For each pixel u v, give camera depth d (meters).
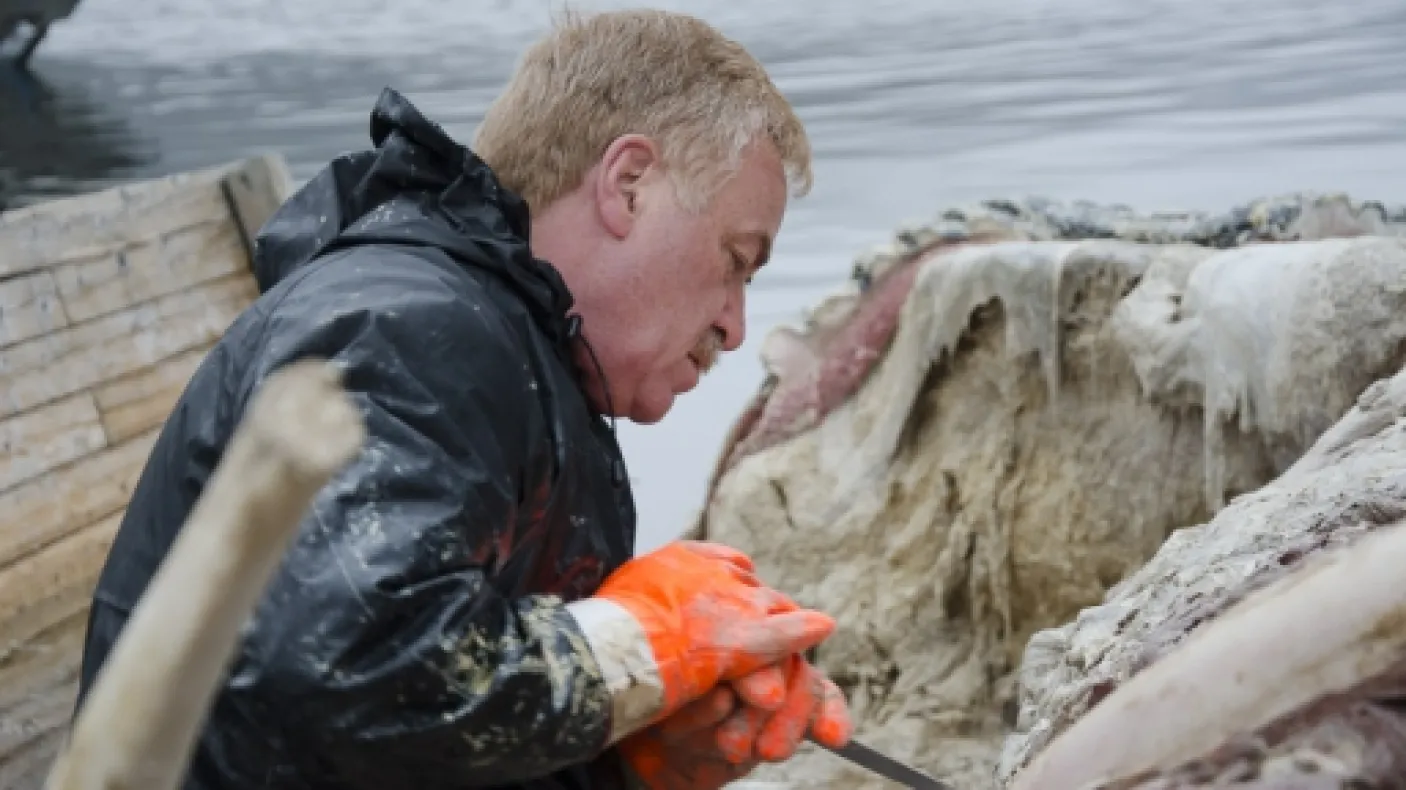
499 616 1.39
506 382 1.51
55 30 20.61
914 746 4.39
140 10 22.33
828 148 10.49
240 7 21.86
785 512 4.80
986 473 4.46
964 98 11.81
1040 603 4.43
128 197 4.00
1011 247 4.40
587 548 1.66
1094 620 2.00
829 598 4.68
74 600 3.77
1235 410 3.85
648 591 1.51
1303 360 3.66
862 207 8.91
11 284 3.72
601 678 1.41
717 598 1.50
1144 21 14.77
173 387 4.02
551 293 1.62
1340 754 1.29
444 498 1.39
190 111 13.90
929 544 4.61
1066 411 4.33
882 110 11.62
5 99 15.28
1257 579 1.48
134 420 3.92
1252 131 9.77
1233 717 1.36
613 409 1.75
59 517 3.75
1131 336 4.09
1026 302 4.32
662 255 1.70
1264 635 1.37
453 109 12.44
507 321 1.57
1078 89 11.73
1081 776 1.46
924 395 4.64
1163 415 4.14
